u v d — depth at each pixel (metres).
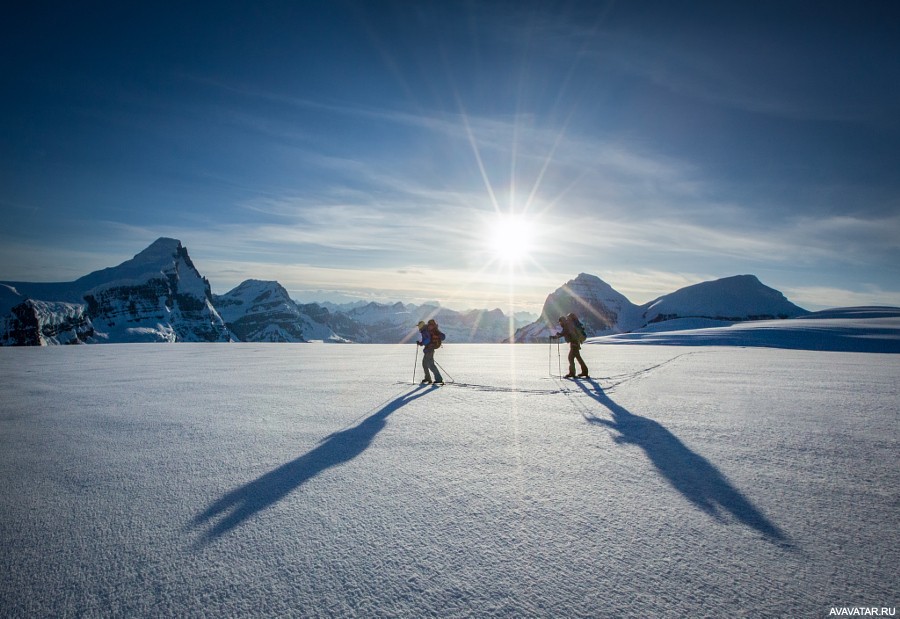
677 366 16.67
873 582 2.85
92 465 5.48
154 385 12.55
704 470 5.02
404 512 4.03
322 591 2.90
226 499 4.39
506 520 3.84
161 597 2.86
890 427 6.81
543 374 14.59
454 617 2.63
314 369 16.70
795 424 7.08
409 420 7.71
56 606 2.79
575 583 2.92
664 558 3.19
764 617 2.55
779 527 3.63
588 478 4.83
